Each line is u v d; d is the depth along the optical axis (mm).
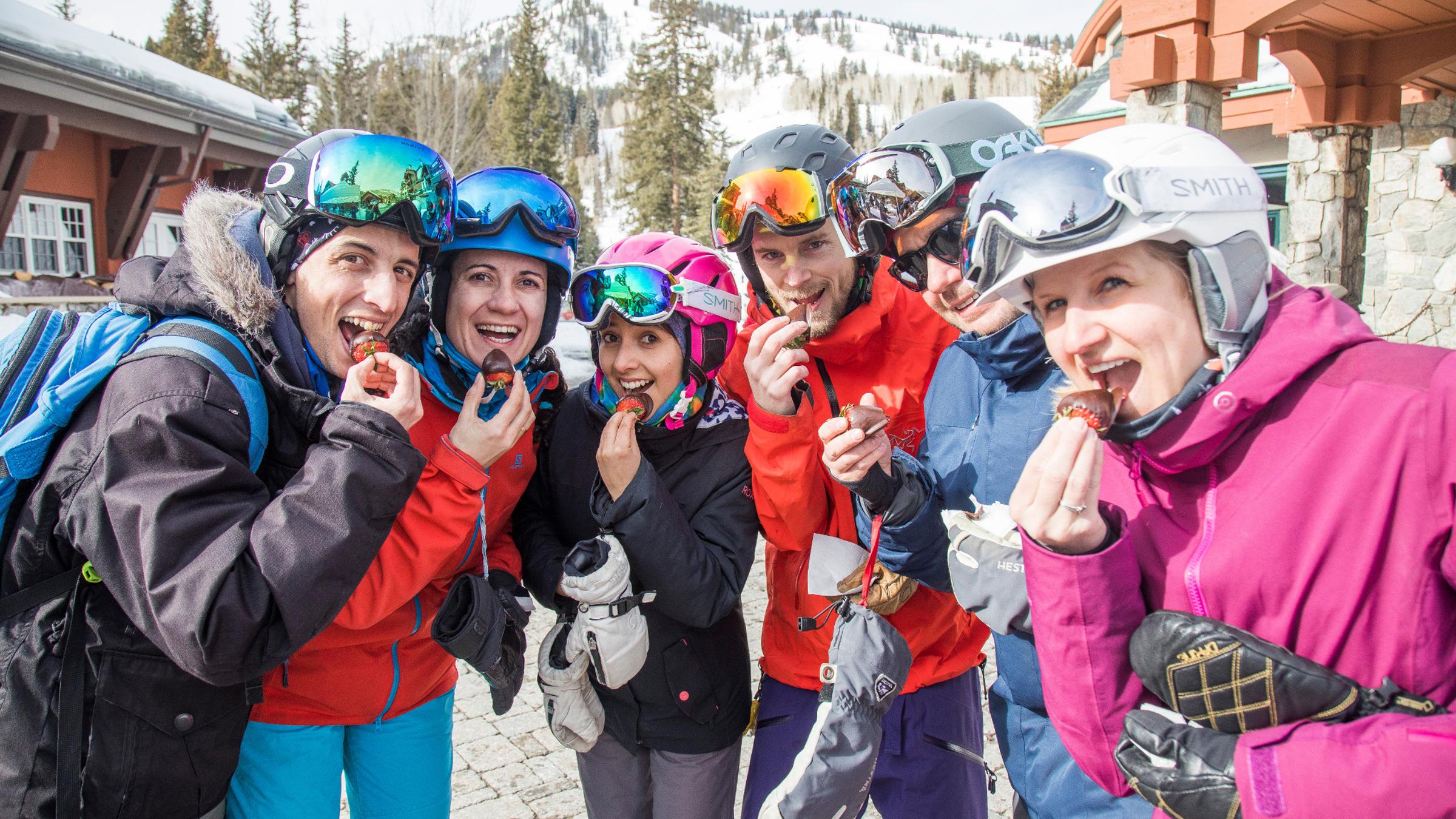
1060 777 1684
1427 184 10398
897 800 2236
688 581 2074
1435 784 959
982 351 1792
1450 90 10219
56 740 1542
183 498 1453
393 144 1733
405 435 1602
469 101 28328
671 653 2211
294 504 1515
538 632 5152
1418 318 10227
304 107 56906
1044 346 1720
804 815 1813
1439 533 1037
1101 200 1118
